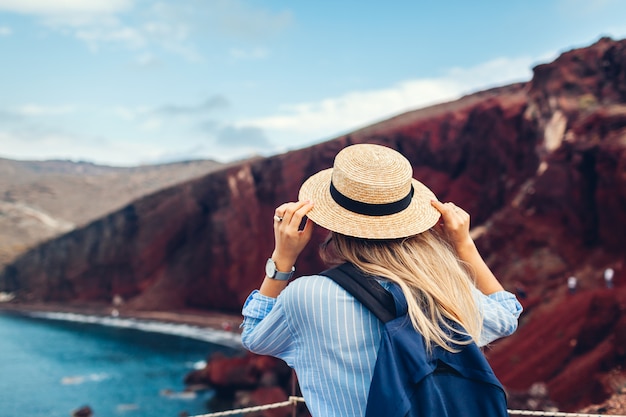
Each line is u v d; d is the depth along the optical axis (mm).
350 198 2459
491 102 63656
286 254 2631
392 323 2271
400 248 2424
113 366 70250
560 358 30750
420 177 71250
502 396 2262
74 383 62469
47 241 140500
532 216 46469
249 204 95938
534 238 44938
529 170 55344
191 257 106500
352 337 2287
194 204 106812
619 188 38062
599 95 47938
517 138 57875
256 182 96812
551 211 45375
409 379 2197
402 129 73562
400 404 2131
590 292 35438
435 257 2426
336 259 2586
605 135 41719
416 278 2324
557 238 43875
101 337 92188
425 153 71500
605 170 39188
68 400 55812
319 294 2326
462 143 67625
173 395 52125
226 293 98688
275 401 44219
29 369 71875
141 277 113875
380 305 2305
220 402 47875
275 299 2684
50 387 61688
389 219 2443
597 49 50406
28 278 143250
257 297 2701
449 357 2301
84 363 73500
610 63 49031
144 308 107938
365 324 2301
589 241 41969
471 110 68125
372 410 2186
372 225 2422
